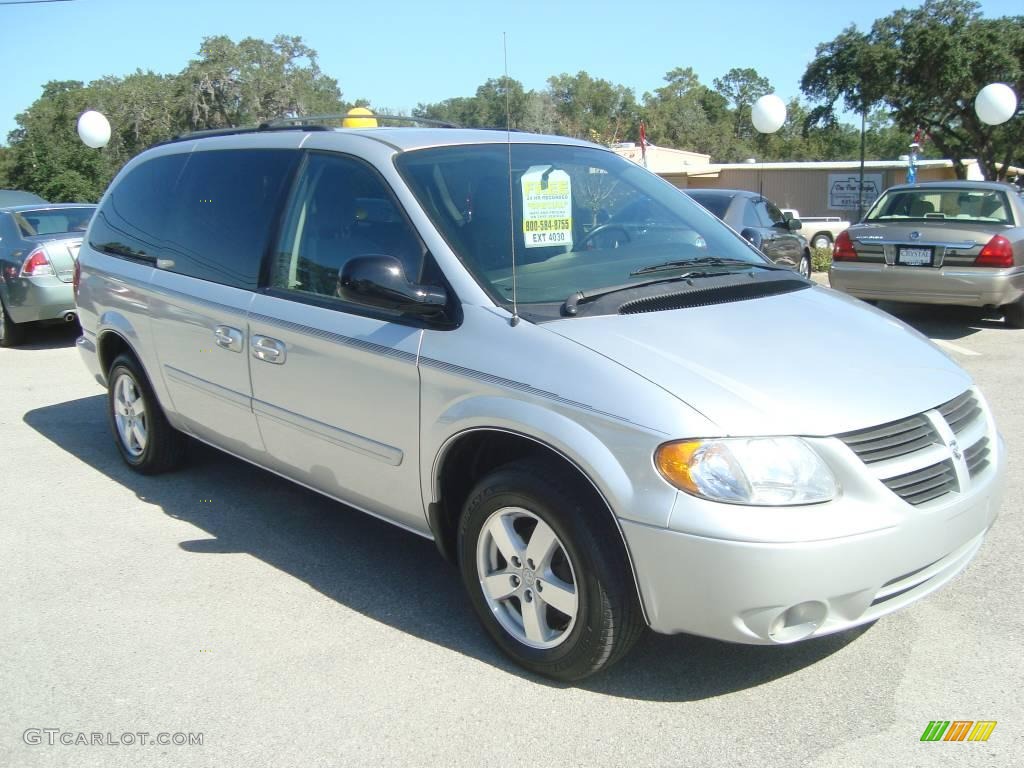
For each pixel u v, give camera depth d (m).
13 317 9.72
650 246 3.93
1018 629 3.44
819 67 35.25
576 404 2.89
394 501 3.61
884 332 3.45
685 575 2.71
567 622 3.13
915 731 2.86
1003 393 6.89
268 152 4.36
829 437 2.73
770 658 3.31
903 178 36.47
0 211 10.30
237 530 4.62
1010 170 42.34
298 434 3.97
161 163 5.16
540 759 2.77
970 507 2.98
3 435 6.40
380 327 3.50
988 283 8.68
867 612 2.81
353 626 3.62
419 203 3.57
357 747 2.86
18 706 3.12
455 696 3.12
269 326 3.99
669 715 2.97
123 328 5.06
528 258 3.55
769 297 3.63
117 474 5.50
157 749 2.88
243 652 3.44
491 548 3.29
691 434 2.70
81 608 3.81
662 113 82.50
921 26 33.03
